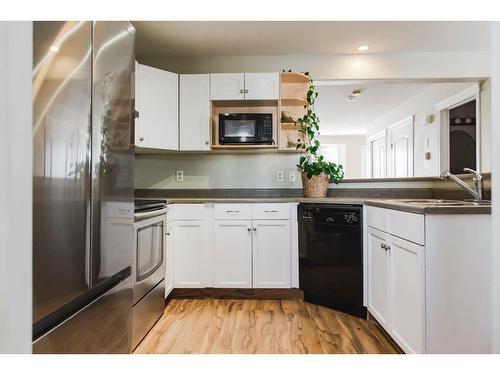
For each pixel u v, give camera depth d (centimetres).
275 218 255
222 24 238
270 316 222
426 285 141
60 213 89
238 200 255
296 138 306
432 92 306
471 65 285
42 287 82
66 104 91
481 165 247
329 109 389
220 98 277
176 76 278
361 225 221
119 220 128
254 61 298
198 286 256
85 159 102
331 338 188
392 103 368
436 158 289
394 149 365
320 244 241
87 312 107
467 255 141
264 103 296
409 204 165
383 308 188
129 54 138
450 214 141
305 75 282
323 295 240
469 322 141
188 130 279
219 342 183
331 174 283
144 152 302
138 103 253
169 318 218
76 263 97
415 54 289
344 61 293
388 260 178
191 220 256
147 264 193
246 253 255
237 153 308
